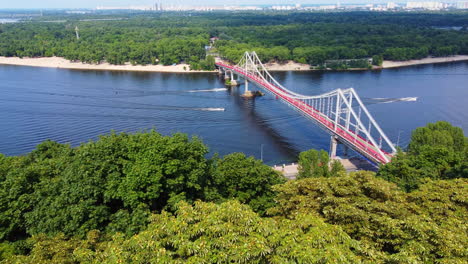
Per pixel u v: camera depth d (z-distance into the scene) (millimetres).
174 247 30438
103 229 42938
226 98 173000
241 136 121062
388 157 86250
